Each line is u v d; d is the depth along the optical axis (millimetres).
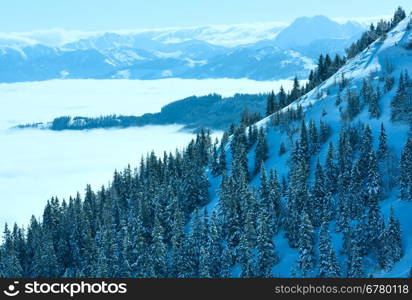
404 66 190875
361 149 145250
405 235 116062
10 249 172750
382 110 165750
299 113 192375
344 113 173000
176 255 136125
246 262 124062
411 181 125500
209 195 175625
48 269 156750
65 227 177500
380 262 112625
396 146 145875
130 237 158750
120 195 193625
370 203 121062
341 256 119500
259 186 153625
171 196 166375
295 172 144000
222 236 143750
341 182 135625
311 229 121000
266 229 126188
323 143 166500
